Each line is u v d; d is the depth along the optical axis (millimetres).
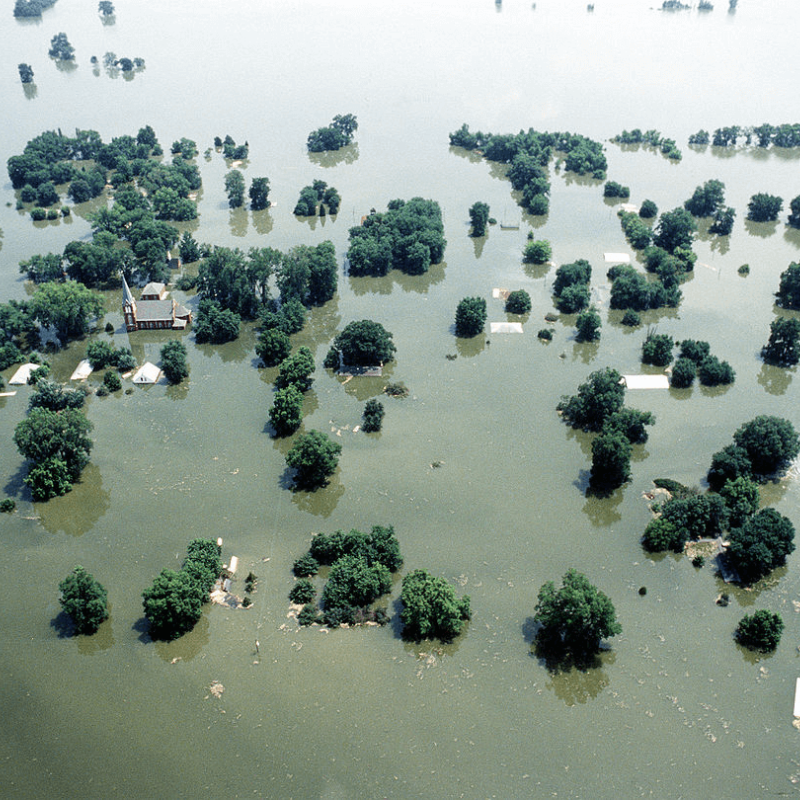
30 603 159000
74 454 189500
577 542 172500
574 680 142625
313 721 135250
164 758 130125
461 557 168125
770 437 186375
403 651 147875
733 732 133750
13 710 138500
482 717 136000
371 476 191375
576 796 123875
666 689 140875
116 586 162000
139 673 144375
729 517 170000
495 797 123562
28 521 179500
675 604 157500
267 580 162750
